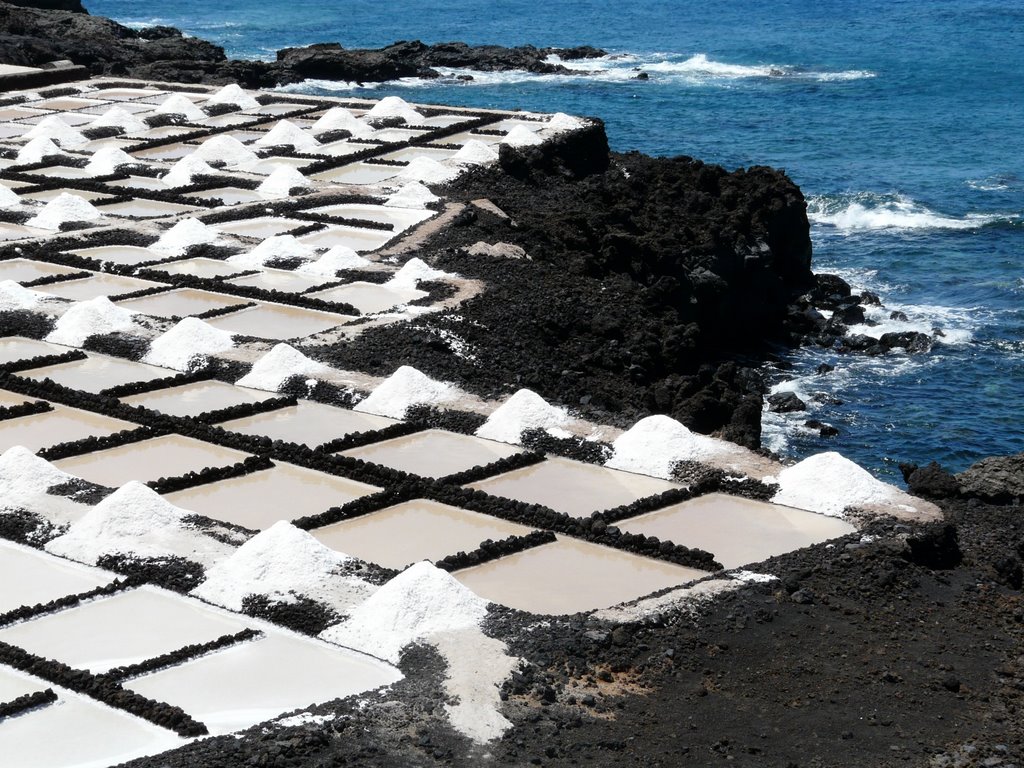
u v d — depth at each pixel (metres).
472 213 60.56
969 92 112.56
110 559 32.56
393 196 64.31
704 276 57.62
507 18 168.62
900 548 32.47
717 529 34.75
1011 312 62.53
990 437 50.06
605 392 47.88
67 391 43.06
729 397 48.69
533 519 34.81
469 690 26.86
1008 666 28.44
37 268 56.00
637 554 33.31
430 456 39.31
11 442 40.00
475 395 43.81
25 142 75.38
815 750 25.38
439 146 75.19
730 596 30.47
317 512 35.53
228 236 59.00
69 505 35.00
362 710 26.14
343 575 31.19
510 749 25.14
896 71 122.88
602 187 67.31
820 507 35.56
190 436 40.38
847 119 103.00
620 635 28.58
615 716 26.33
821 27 152.25
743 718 26.34
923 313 62.69
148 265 55.78
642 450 38.59
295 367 44.66
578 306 53.09
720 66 127.25
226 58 122.88
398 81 119.19
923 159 90.19
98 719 26.41
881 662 28.39
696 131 99.88
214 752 24.58
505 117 81.75
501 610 29.73
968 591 31.62
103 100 88.56
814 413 52.12
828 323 60.94
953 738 25.86
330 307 50.53
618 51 139.75
